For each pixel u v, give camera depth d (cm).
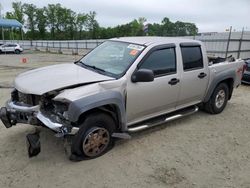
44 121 377
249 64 1018
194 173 390
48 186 350
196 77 543
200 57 555
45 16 9506
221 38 2086
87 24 9762
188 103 559
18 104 414
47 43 4756
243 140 507
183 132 530
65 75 424
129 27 9006
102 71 448
